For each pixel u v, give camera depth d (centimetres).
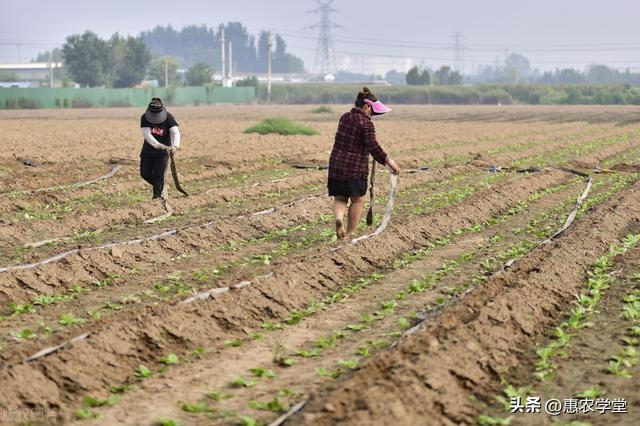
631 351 2503
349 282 3447
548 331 2762
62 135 12269
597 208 5056
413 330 2594
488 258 3834
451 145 10950
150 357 2500
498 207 5312
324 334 2752
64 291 3303
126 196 5847
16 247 4084
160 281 3441
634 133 13112
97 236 4325
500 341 2523
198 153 9038
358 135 3934
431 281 3406
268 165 7831
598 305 3053
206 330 2719
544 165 8000
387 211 4294
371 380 2123
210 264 3756
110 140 11212
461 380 2236
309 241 4222
